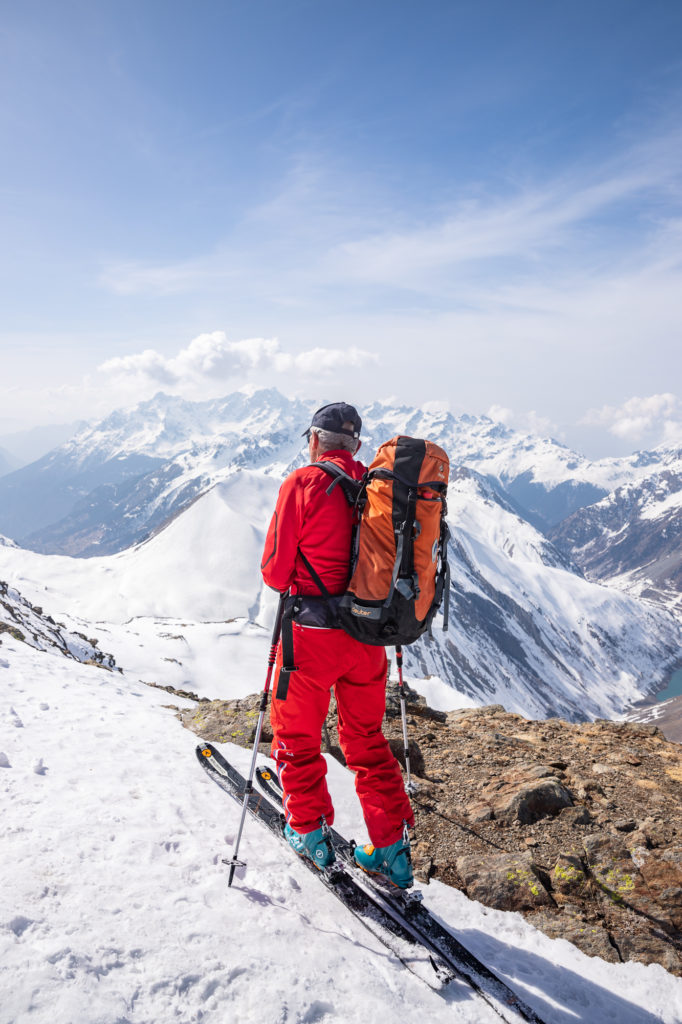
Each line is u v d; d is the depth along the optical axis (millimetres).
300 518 3428
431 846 4648
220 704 6965
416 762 5910
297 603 3475
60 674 9078
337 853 3910
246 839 4164
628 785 5633
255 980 2781
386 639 3311
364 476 3445
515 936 3824
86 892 3125
